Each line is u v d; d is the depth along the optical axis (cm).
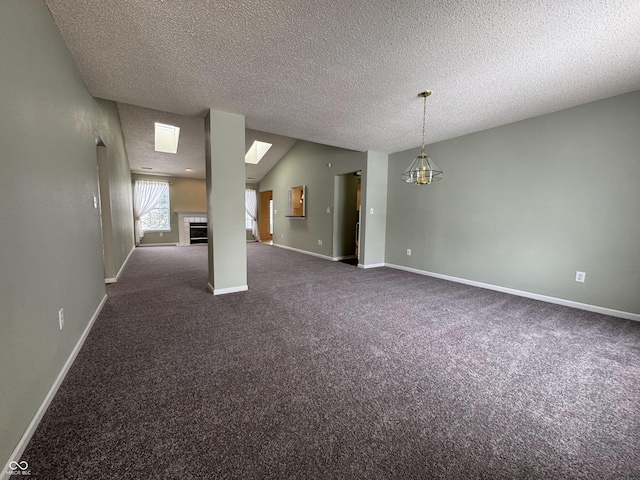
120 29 181
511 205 361
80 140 236
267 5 159
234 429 131
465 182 411
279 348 211
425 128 380
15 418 113
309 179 701
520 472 111
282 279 435
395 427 134
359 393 159
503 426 135
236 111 326
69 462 111
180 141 625
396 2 156
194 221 883
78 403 147
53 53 173
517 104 298
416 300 333
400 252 522
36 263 139
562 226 318
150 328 245
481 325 259
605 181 287
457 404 151
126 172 642
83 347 209
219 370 180
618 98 276
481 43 193
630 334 241
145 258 623
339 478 107
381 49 201
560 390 164
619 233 280
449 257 438
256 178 940
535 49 199
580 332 245
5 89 116
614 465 115
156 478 105
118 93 278
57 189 175
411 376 177
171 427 131
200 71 235
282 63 221
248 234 997
